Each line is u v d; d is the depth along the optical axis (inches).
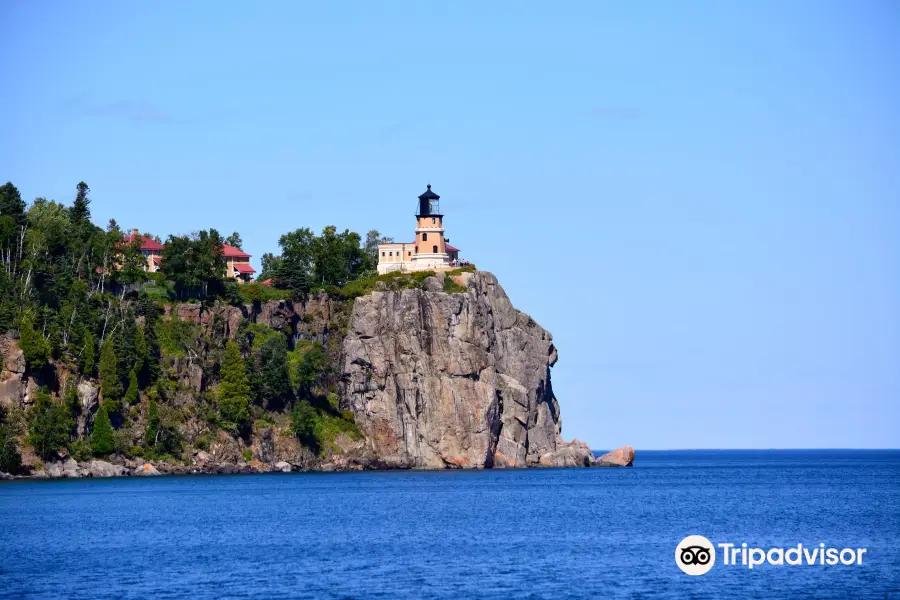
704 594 6776.6
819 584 7111.2
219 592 6747.1
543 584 7037.4
